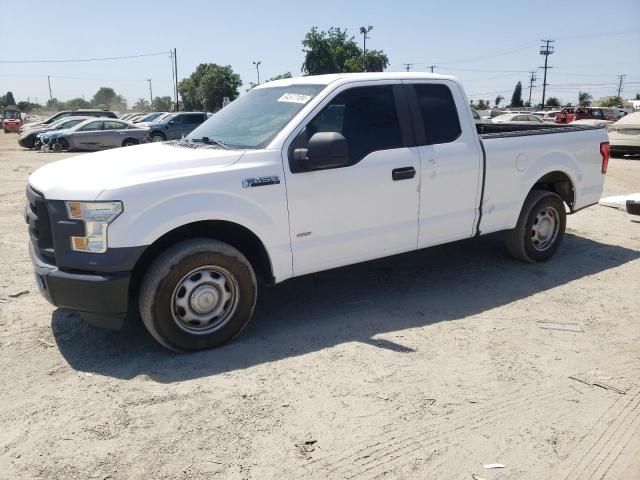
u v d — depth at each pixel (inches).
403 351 159.0
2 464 111.2
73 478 107.0
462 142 203.0
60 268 148.6
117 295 145.3
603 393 137.6
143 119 1316.4
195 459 112.3
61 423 124.6
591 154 249.6
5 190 456.4
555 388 139.9
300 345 163.2
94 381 143.0
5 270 233.5
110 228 142.3
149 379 143.6
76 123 1002.1
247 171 158.2
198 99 2787.9
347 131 178.2
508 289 211.2
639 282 219.8
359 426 123.4
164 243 159.5
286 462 111.7
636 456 114.2
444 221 201.5
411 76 196.1
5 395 136.8
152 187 145.9
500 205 217.6
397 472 109.0
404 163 186.4
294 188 165.5
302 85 187.3
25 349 161.2
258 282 216.2
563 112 1583.4
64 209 144.8
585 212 351.3
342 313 187.6
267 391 137.6
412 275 226.5
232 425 123.6
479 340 166.9
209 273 156.7
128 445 116.7
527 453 114.9
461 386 140.4
